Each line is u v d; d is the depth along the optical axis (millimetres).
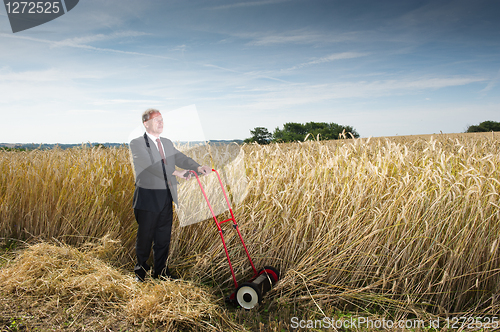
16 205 4180
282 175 3828
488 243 2729
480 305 2701
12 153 5809
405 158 3785
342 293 2758
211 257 3402
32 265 2779
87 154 5152
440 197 2867
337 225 3076
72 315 2303
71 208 4043
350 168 3619
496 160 3625
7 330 2033
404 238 2891
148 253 3006
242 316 2580
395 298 2777
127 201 4195
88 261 3127
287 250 3199
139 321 2316
